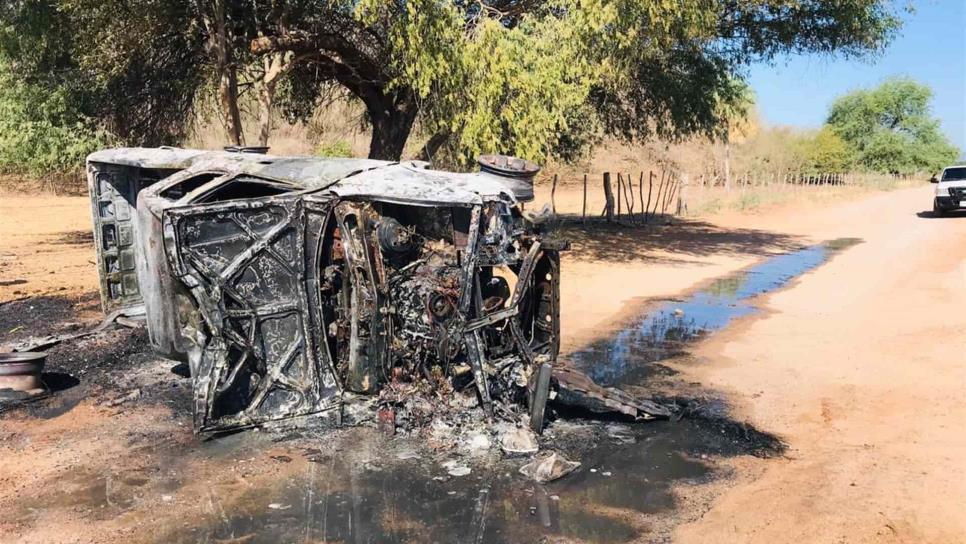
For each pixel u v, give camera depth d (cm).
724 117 2214
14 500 505
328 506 497
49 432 627
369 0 1237
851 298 1225
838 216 2947
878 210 3209
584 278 1441
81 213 2530
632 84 1927
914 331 972
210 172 708
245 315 616
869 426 650
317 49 1528
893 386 754
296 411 633
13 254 1633
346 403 642
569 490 527
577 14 1317
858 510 494
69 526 470
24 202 2805
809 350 901
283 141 2903
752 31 1975
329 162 681
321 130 2453
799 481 542
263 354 627
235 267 611
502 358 656
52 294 1195
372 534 461
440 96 1354
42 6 1402
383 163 675
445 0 1282
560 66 1320
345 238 636
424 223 665
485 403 620
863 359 853
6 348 832
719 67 2020
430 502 505
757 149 5341
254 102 1998
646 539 460
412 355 643
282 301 632
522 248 659
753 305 1183
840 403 711
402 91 1700
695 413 684
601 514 491
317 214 637
